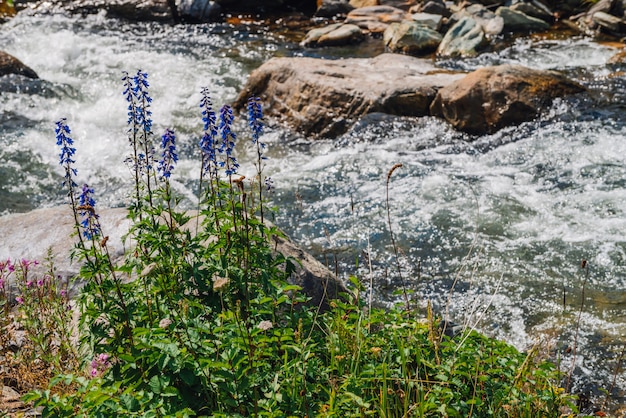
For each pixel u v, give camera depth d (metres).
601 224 8.39
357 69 12.01
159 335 3.75
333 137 11.02
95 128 11.43
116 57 14.48
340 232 8.44
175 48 15.12
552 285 7.38
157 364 3.76
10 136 10.92
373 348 4.21
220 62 14.29
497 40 15.03
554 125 10.53
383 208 8.90
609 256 7.81
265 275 4.30
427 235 8.30
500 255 7.89
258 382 3.78
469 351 4.40
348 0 17.69
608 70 12.84
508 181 9.39
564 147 10.05
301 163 10.25
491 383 4.31
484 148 10.29
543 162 9.78
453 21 15.75
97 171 10.15
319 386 4.07
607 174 9.41
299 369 4.03
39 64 14.03
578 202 8.85
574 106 10.80
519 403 4.24
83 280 5.67
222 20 17.12
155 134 11.26
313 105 11.26
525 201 8.91
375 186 9.45
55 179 9.91
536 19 15.62
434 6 16.38
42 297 5.06
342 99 11.15
